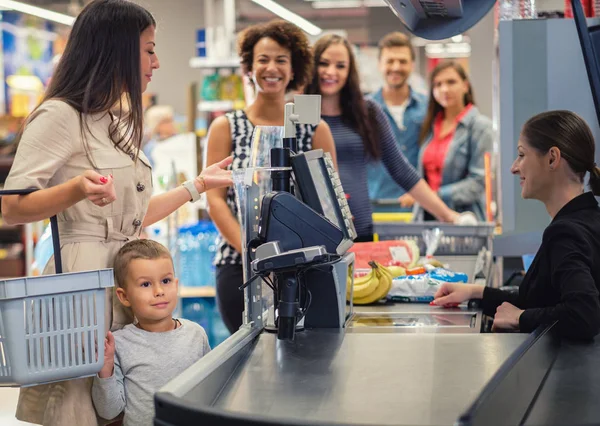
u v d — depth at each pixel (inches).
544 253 99.1
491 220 203.6
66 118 94.8
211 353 75.7
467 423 53.4
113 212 99.8
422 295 122.0
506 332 98.7
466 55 413.1
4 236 289.3
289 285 85.4
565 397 69.3
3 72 380.5
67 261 96.9
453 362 79.0
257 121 155.3
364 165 186.5
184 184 116.1
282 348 85.0
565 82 149.3
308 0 432.1
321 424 56.1
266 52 153.5
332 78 181.5
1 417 181.2
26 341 81.5
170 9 459.5
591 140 104.8
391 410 64.4
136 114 99.6
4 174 309.4
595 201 102.3
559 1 150.4
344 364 78.5
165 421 60.9
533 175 105.0
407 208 274.1
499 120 152.6
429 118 277.9
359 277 124.5
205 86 303.3
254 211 93.3
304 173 91.9
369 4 432.8
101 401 93.6
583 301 90.5
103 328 86.3
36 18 399.2
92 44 97.1
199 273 233.5
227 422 57.7
